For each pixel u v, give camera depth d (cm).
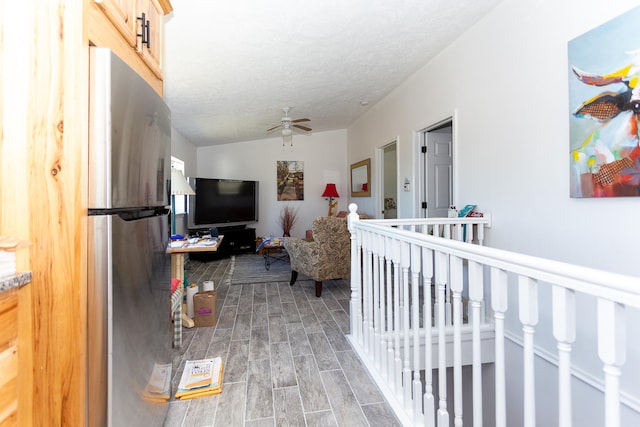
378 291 192
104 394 92
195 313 266
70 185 86
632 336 151
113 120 93
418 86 346
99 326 91
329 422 152
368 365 195
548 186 196
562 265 74
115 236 95
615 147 155
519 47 215
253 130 541
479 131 255
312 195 648
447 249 117
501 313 94
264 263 520
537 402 203
